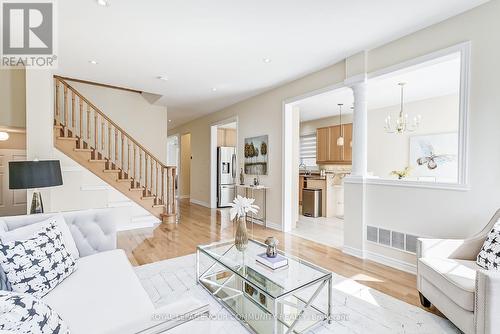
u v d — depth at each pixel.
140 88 4.88
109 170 4.71
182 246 3.75
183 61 3.61
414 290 2.46
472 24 2.39
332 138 6.99
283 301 2.20
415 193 2.83
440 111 5.20
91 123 5.22
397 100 5.52
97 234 2.40
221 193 7.16
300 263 2.17
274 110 4.86
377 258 3.20
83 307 1.40
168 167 5.27
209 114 7.14
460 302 1.64
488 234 1.98
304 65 3.74
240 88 4.85
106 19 2.56
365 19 2.58
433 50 2.67
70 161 4.43
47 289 1.55
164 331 0.95
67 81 4.90
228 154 7.32
